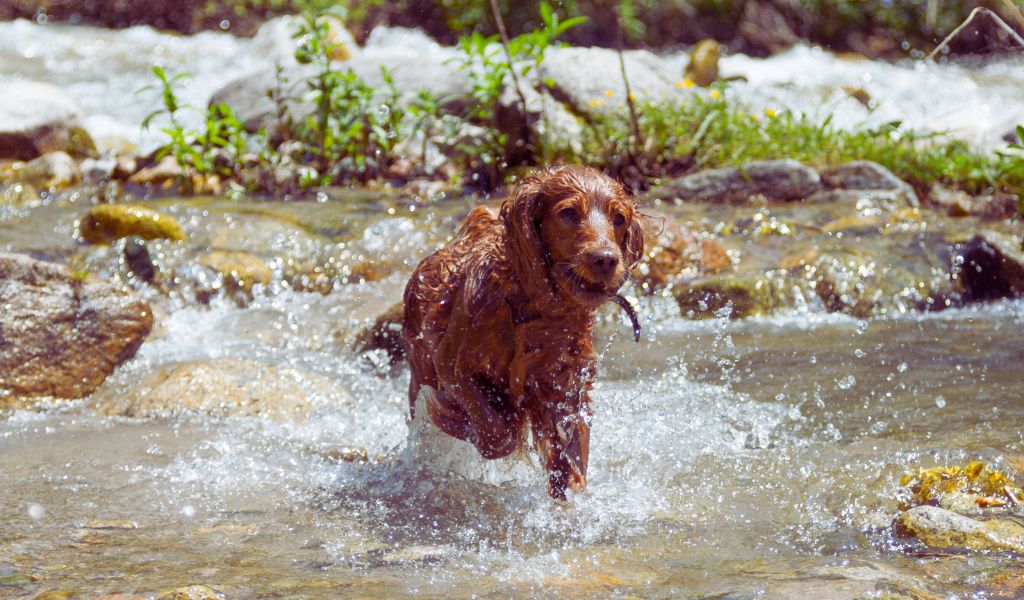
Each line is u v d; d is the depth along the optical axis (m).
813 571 3.68
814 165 10.09
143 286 7.73
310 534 4.22
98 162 11.10
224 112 10.61
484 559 3.96
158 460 5.10
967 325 7.24
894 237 8.42
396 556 3.98
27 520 4.34
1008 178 9.89
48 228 8.75
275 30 17.48
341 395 6.08
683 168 10.21
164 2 20.59
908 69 18.14
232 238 8.41
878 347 6.73
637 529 4.25
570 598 3.57
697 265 7.90
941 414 5.47
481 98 10.48
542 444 4.66
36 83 12.12
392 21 20.67
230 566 3.87
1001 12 17.72
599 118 10.57
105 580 3.72
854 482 4.59
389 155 10.70
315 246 8.30
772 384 6.06
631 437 5.28
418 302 4.92
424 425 5.21
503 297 4.31
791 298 7.62
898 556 3.84
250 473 4.94
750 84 15.25
